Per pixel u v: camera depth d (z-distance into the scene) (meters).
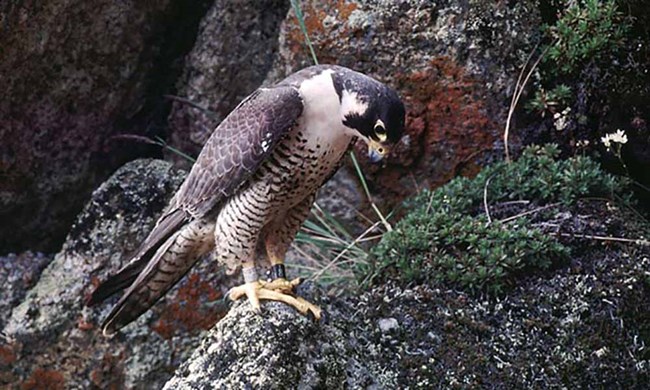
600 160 10.05
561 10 10.06
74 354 10.27
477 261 8.85
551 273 8.88
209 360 7.95
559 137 10.13
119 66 10.74
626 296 8.70
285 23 10.64
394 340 8.40
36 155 10.69
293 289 8.26
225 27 10.96
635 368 8.39
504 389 8.19
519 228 9.10
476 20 10.05
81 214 10.49
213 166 7.91
